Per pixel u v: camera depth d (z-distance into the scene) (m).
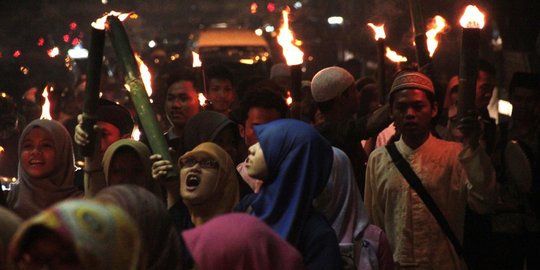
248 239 6.39
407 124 9.82
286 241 7.19
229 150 9.81
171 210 8.54
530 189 10.25
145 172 8.66
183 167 8.27
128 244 4.91
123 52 7.49
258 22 52.81
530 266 10.41
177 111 12.59
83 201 4.94
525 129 11.29
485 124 11.93
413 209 9.80
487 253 10.43
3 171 14.01
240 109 11.38
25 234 4.81
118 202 6.14
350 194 8.71
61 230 4.77
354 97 11.57
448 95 13.48
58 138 9.36
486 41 23.56
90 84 7.54
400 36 18.53
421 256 9.76
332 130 11.03
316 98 11.53
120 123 11.18
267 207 7.75
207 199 8.21
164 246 6.24
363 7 29.62
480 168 9.12
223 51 29.53
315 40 32.69
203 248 6.38
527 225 10.34
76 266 4.88
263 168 7.77
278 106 10.58
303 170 7.73
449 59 20.05
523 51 19.12
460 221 9.84
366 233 8.73
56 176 9.38
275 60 32.44
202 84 12.80
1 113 14.02
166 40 43.84
